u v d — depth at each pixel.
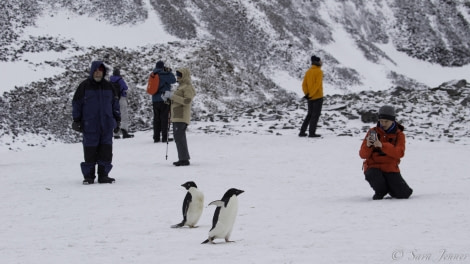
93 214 9.90
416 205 9.38
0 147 33.84
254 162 16.69
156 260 6.08
